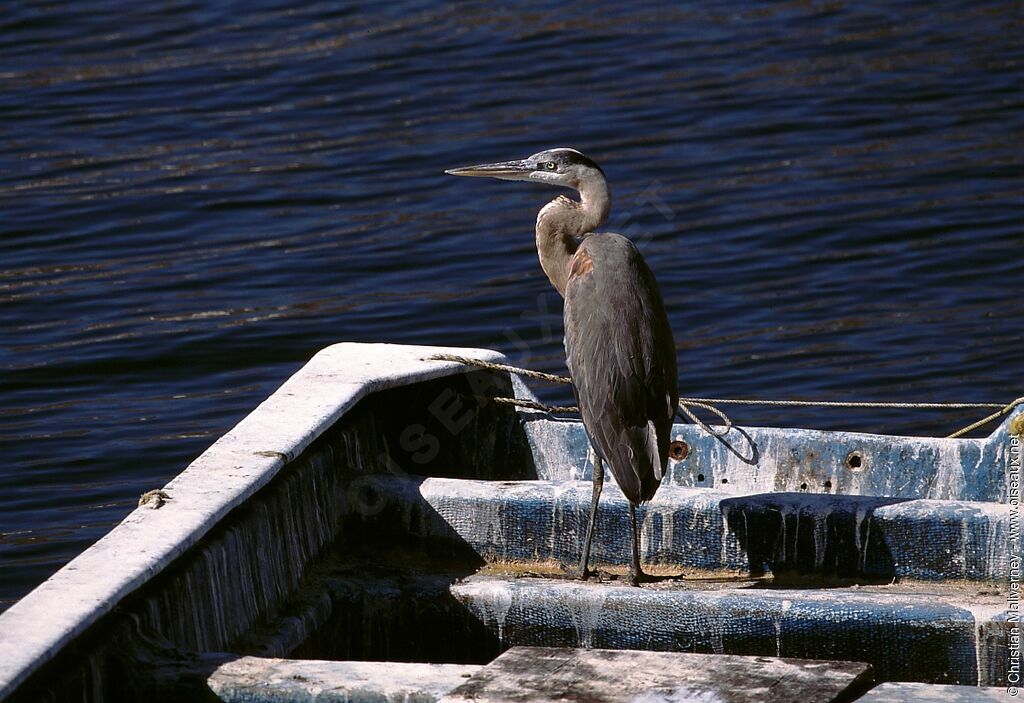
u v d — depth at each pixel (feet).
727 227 56.90
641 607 23.79
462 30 83.35
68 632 18.38
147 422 40.91
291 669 19.45
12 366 44.65
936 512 25.46
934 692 18.62
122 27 84.43
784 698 18.21
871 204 58.95
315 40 81.76
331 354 30.91
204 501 22.71
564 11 86.94
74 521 34.96
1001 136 66.49
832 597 23.18
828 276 52.49
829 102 71.20
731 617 23.34
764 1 88.84
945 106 70.44
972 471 29.14
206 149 66.13
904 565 25.64
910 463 29.43
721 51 79.25
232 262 53.78
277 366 45.14
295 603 24.71
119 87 74.28
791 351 46.39
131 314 48.88
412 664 19.67
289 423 26.30
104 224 57.52
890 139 66.54
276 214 58.85
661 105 71.00
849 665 19.15
